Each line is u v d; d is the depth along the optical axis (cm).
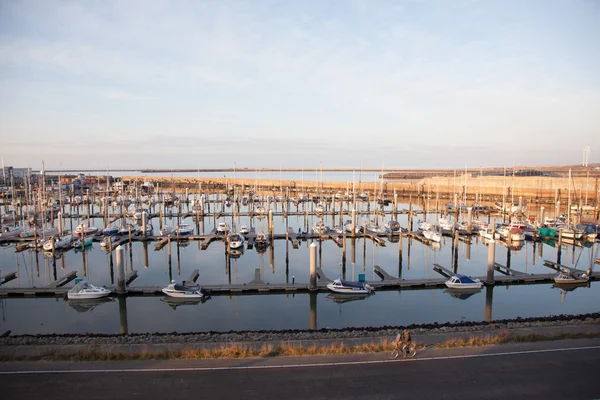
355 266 5450
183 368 2150
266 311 3766
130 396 1881
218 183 19425
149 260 5788
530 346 2398
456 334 2625
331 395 1881
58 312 3769
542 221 7925
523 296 4150
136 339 2780
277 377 2048
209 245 6794
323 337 2725
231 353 2303
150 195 12912
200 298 4009
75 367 2167
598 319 3034
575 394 1886
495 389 1927
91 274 5078
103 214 9538
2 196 12175
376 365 2169
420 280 4391
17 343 2702
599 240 7025
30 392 1919
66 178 19475
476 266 5438
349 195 13912
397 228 7919
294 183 17150
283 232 7950
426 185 15638
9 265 5578
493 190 13825
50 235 7106
